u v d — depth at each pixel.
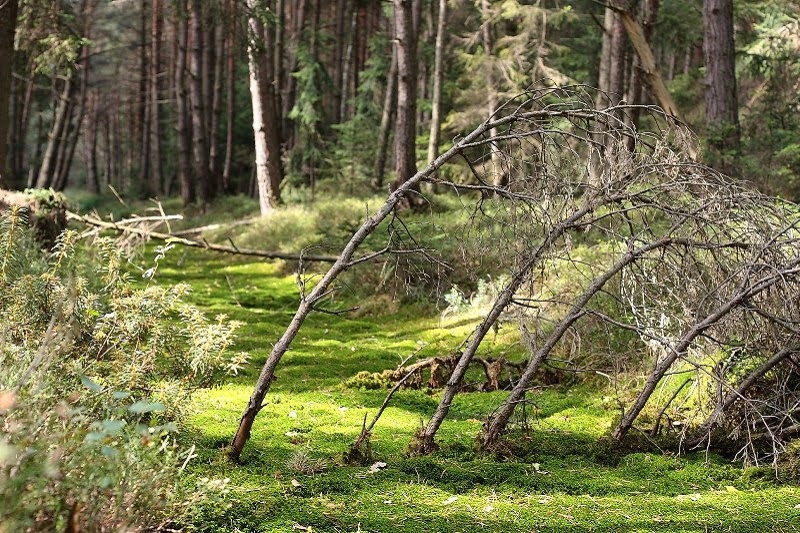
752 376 5.33
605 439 5.71
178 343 5.55
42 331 5.13
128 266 14.62
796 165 11.86
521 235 5.15
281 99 29.05
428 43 26.20
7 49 10.90
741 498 4.81
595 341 7.54
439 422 5.51
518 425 6.14
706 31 12.49
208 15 17.31
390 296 11.02
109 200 32.50
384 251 5.12
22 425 3.11
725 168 11.06
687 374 6.46
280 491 4.63
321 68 23.17
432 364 7.36
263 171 20.09
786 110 14.70
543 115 5.25
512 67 20.77
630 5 9.78
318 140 22.92
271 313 11.17
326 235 12.78
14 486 2.79
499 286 9.84
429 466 5.18
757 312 4.99
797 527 4.34
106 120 43.00
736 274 5.12
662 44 20.25
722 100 12.41
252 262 15.59
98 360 5.41
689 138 5.38
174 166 37.66
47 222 9.27
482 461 5.36
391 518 4.34
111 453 2.89
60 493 3.12
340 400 6.97
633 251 5.22
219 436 5.55
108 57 38.88
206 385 6.50
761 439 5.60
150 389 5.00
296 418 6.30
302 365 8.27
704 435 5.59
